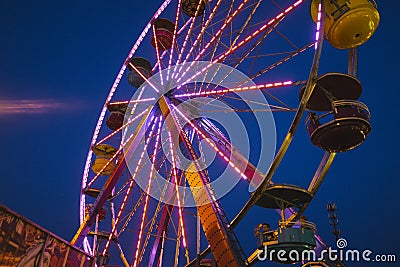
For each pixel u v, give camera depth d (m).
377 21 13.96
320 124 14.17
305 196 15.05
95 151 29.41
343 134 13.68
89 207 28.52
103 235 26.22
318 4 14.26
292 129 13.00
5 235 9.17
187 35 22.55
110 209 27.33
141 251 23.33
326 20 14.22
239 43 18.27
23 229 9.84
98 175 26.52
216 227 15.28
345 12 13.66
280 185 14.78
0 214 9.03
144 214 22.22
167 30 26.66
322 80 14.23
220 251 14.73
